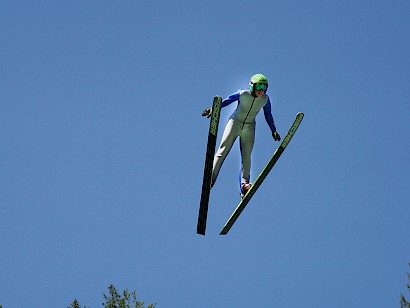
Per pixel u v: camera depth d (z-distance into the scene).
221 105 37.88
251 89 39.12
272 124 41.12
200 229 38.81
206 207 38.66
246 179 41.19
